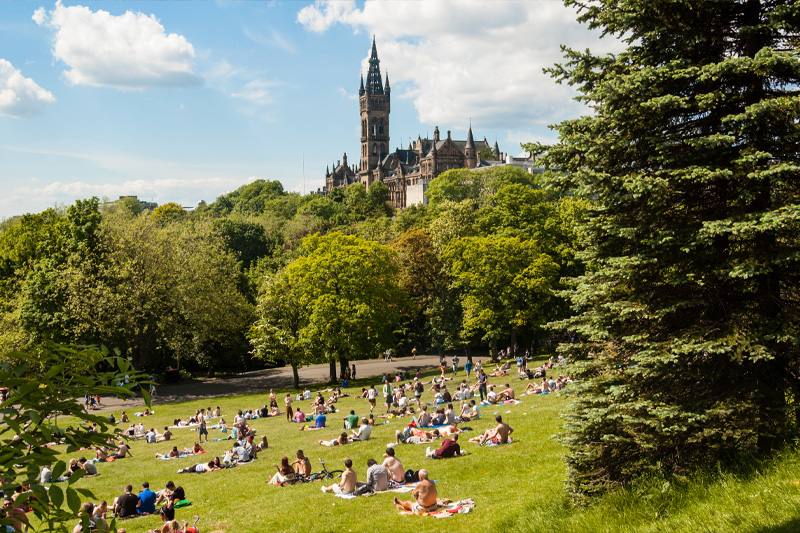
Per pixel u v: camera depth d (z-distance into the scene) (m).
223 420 41.31
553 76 14.56
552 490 16.62
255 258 123.62
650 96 13.15
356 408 46.00
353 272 61.59
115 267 59.91
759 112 11.80
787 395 13.39
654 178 12.55
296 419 41.09
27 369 6.38
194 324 65.62
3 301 66.38
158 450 35.91
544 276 61.66
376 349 62.22
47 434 6.09
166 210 160.12
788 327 12.14
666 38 13.55
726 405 12.43
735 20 13.53
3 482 5.80
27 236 74.38
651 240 13.25
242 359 79.69
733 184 12.89
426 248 78.06
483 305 64.50
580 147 13.70
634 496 12.96
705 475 12.70
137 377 6.93
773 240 12.59
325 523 17.58
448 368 67.81
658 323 13.95
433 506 17.59
